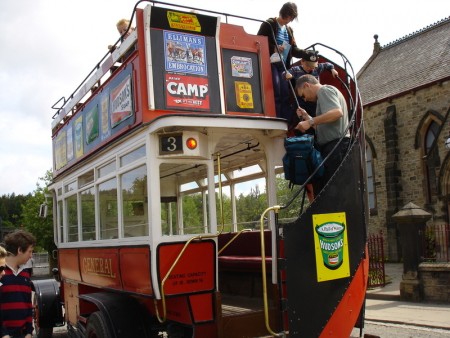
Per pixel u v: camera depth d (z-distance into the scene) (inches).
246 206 292.7
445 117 962.1
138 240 227.8
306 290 191.2
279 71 254.7
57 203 411.5
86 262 317.4
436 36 1212.5
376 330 411.2
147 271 216.2
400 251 1054.4
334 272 200.8
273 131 246.2
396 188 1072.2
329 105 227.5
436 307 504.1
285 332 190.5
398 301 558.6
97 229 290.8
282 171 269.9
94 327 250.5
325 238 199.6
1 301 209.5
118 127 248.1
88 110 307.3
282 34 275.0
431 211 999.6
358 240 213.5
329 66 268.8
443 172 964.6
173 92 219.0
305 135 230.5
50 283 417.7
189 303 212.2
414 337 380.5
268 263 242.5
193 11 228.1
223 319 211.9
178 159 220.8
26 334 213.2
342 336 200.8
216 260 220.8
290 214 263.3
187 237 216.7
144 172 223.9
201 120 216.2
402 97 1077.8
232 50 239.0
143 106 215.5
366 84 1267.2
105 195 279.0
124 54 241.4
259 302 251.1
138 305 253.1
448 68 1032.8
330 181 205.8
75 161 337.7
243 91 238.5
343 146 229.6
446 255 571.5
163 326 249.1
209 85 227.5
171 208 237.9
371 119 1147.9
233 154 283.6
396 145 1085.1
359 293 211.3
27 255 217.8
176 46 221.9
